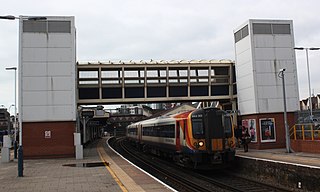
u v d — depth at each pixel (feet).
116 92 97.66
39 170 59.88
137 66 97.09
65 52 85.87
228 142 64.28
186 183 52.85
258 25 89.40
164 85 99.30
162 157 96.12
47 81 84.79
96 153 99.96
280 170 51.90
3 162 78.23
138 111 247.91
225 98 101.91
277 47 89.71
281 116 87.61
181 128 68.54
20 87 83.87
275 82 88.38
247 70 90.38
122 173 52.21
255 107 86.48
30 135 83.25
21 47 84.69
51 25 86.07
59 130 84.07
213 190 48.03
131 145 168.35
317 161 53.88
